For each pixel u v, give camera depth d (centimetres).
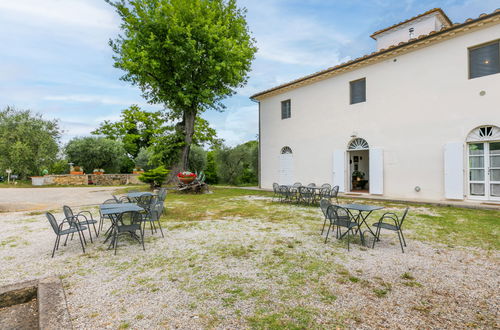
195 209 853
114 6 1378
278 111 1558
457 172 884
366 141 1146
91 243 484
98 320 238
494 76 823
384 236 516
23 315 262
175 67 1445
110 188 1764
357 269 354
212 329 224
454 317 241
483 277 326
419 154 988
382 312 250
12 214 772
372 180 1120
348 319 238
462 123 888
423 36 941
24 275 342
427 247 444
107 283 316
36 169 2108
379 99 1103
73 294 288
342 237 509
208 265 372
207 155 2508
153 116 3478
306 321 235
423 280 319
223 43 1359
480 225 588
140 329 225
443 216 689
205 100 1494
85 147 2327
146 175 1491
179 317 242
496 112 821
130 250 441
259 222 651
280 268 359
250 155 2055
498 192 833
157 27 1333
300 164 1429
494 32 826
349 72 1209
